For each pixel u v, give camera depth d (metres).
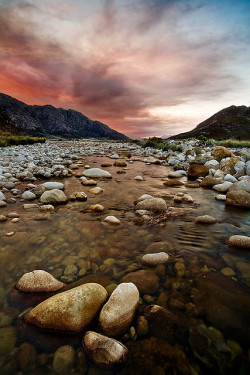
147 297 2.10
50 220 3.94
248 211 4.71
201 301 2.04
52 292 2.14
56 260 2.71
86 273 2.47
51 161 10.98
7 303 2.00
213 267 2.59
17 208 4.50
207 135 52.94
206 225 3.88
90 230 3.57
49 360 1.50
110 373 1.42
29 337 1.68
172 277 2.40
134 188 6.61
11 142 21.69
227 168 8.58
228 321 1.82
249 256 2.85
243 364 1.47
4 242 3.09
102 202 5.12
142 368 1.44
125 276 2.41
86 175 8.02
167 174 9.20
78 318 1.76
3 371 1.43
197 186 6.95
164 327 1.76
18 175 7.26
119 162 11.13
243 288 2.22
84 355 1.53
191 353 1.54
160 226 3.79
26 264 2.61
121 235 3.42
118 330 1.72
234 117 71.56
